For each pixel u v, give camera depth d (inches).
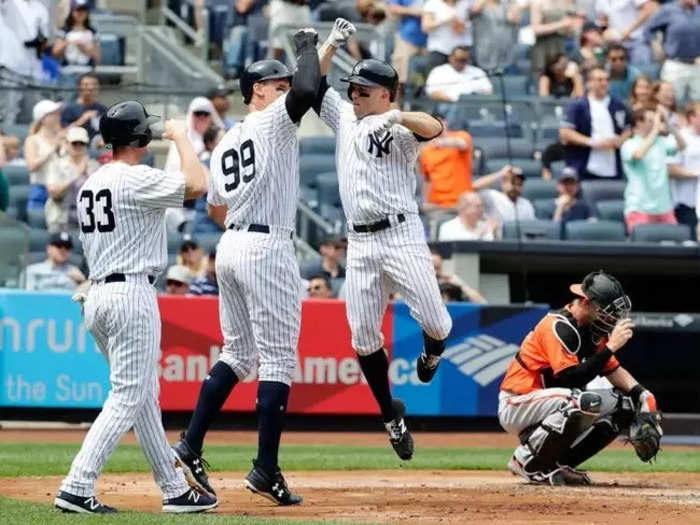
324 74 917.2
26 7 1920.5
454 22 1941.4
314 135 1921.8
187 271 1609.3
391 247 904.3
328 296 1617.9
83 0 2049.7
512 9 2039.9
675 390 1893.5
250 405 1566.2
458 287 1644.9
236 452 1330.0
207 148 1723.7
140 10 2223.2
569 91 1989.4
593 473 1154.7
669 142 1792.6
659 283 1961.1
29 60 1930.4
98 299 799.7
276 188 866.1
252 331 890.1
